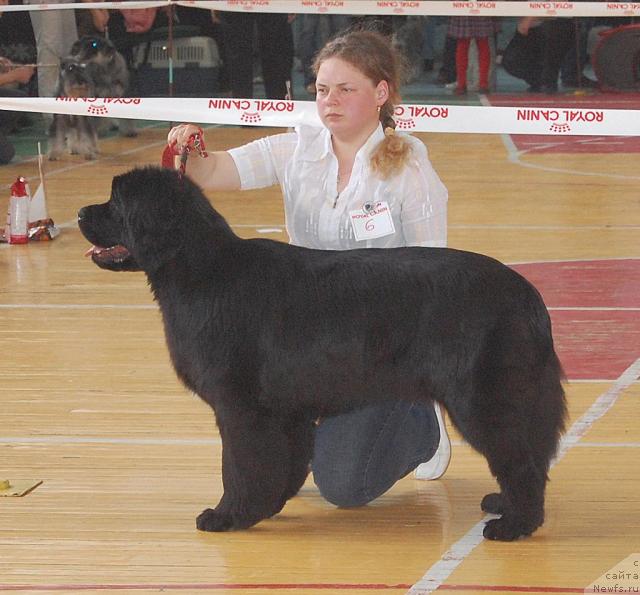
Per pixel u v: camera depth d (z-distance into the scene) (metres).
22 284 13.01
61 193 18.67
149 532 6.59
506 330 6.19
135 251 6.38
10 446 8.00
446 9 19.83
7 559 6.18
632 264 13.53
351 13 19.80
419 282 6.25
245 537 6.54
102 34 26.48
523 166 21.34
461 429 6.31
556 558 6.19
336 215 7.05
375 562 6.16
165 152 7.11
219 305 6.31
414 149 7.05
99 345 10.59
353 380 6.29
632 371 9.70
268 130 25.64
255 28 24.70
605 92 30.31
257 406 6.38
